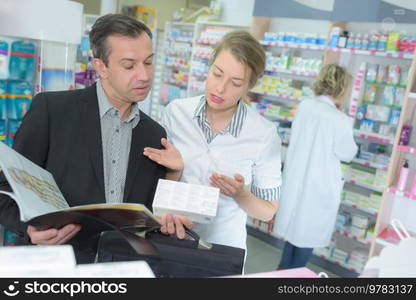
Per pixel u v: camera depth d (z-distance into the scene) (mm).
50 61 2762
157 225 956
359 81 3656
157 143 1394
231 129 1546
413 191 2682
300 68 4133
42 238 964
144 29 1175
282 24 4562
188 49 5633
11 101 2646
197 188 1168
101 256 944
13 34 2418
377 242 2814
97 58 1204
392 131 3521
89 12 6434
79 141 1258
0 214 1111
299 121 3410
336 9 3744
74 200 1231
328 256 3850
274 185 1609
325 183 3262
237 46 1295
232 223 1660
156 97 7023
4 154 1000
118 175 1308
